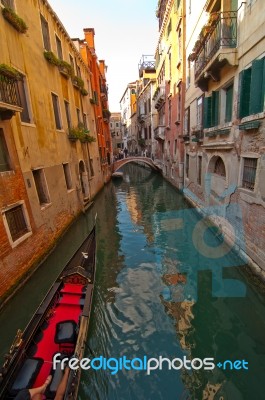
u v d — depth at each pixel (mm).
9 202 5578
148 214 12180
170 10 15570
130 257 7504
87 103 15703
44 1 8820
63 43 11219
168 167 19156
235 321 4711
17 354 3371
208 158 9078
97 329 4574
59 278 5281
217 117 8125
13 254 5426
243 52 5914
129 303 5332
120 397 3404
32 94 7426
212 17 7039
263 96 5176
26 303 5418
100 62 24469
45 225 7355
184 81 13070
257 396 3381
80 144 12969
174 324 4711
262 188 5207
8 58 6086
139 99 36656
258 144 5355
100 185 18312
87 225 10664
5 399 2951
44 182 7875
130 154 45406
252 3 5375
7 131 5809
